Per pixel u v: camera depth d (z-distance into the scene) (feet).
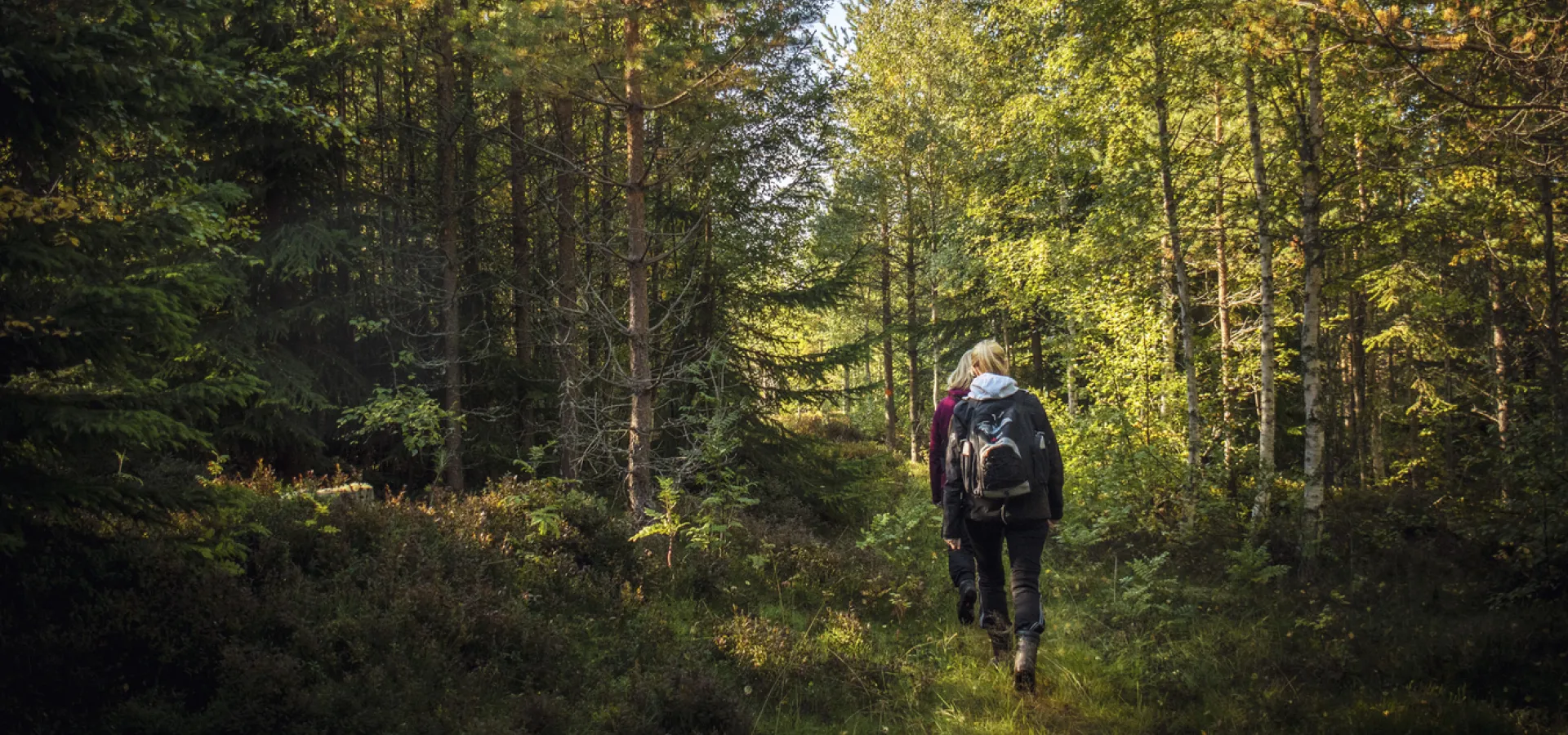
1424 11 18.83
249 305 36.78
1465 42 17.03
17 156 13.48
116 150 18.57
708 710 14.82
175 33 14.46
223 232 16.30
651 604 20.59
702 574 22.39
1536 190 33.71
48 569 14.20
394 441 43.09
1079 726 15.37
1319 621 20.79
